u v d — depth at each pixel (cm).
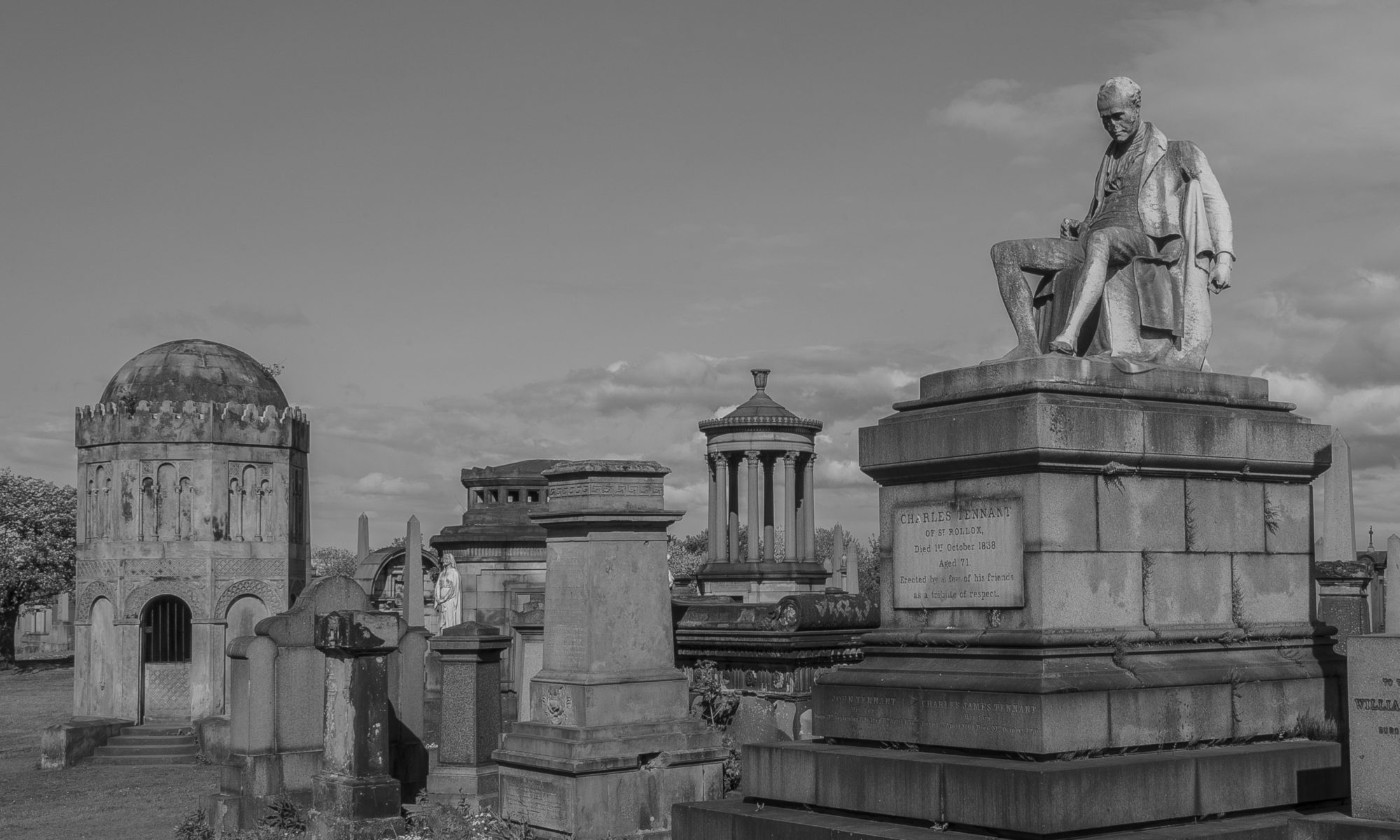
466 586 4462
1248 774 1166
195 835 1986
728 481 4281
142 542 3297
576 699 1592
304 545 3556
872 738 1251
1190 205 1376
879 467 1292
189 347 3519
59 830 2181
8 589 7769
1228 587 1291
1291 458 1332
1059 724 1120
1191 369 1337
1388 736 1031
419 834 1692
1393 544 2709
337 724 1811
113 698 3250
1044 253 1356
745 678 1970
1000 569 1198
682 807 1291
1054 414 1170
